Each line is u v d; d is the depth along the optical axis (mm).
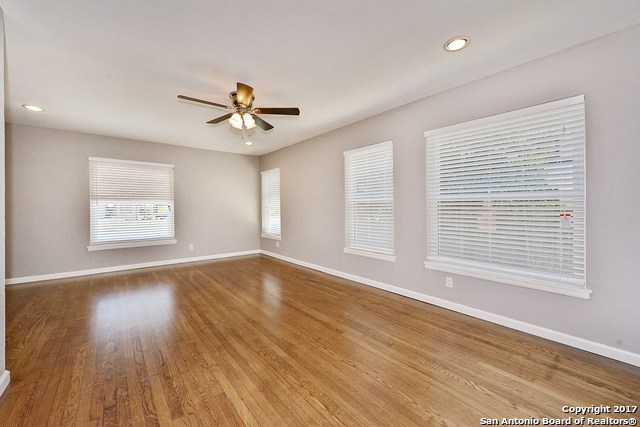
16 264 4109
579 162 2162
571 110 2189
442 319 2791
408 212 3381
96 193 4676
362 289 3797
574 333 2217
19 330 2602
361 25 1911
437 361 2057
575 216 2197
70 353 2193
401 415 1546
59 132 4371
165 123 4020
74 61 2303
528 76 2400
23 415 1539
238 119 2766
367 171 3902
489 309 2717
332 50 2213
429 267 3174
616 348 2031
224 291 3752
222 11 1738
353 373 1927
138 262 5102
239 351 2221
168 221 5371
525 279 2430
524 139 2432
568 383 1791
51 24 1825
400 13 1794
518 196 2486
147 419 1519
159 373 1935
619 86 1978
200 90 2891
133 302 3342
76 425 1476
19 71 2455
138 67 2414
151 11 1722
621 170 1982
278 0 1650
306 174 5066
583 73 2125
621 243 1995
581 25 1921
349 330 2578
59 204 4391
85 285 4035
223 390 1758
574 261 2213
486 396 1688
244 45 2123
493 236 2666
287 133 4641
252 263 5520
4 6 1637
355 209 4137
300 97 3133
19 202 4117
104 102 3195
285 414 1557
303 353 2186
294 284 4062
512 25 1924
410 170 3332
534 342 2305
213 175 5934
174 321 2803
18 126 4090
